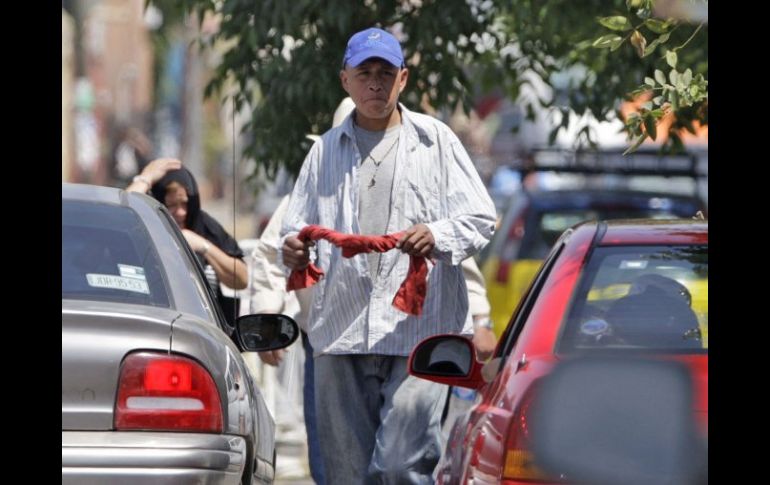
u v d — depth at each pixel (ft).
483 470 41.04
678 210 126.21
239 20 91.40
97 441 42.75
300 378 94.84
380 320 58.34
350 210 58.54
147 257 48.73
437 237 56.75
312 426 72.23
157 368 43.78
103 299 46.65
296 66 89.71
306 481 95.50
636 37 58.29
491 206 58.44
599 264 45.50
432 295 58.44
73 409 43.11
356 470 59.98
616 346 42.57
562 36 96.12
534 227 123.24
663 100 58.34
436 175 58.65
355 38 58.44
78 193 51.08
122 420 43.29
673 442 38.78
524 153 135.13
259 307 72.95
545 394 39.99
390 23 93.50
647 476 38.52
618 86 96.32
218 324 52.42
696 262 44.91
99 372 43.37
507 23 99.86
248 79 93.61
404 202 58.44
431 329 58.54
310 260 58.75
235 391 46.03
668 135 89.10
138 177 75.20
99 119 355.77
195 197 75.61
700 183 127.75
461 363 51.26
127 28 381.40
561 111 99.66
